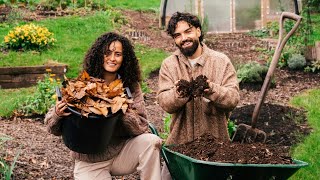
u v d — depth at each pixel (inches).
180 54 102.2
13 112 190.7
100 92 85.0
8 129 170.4
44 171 130.5
